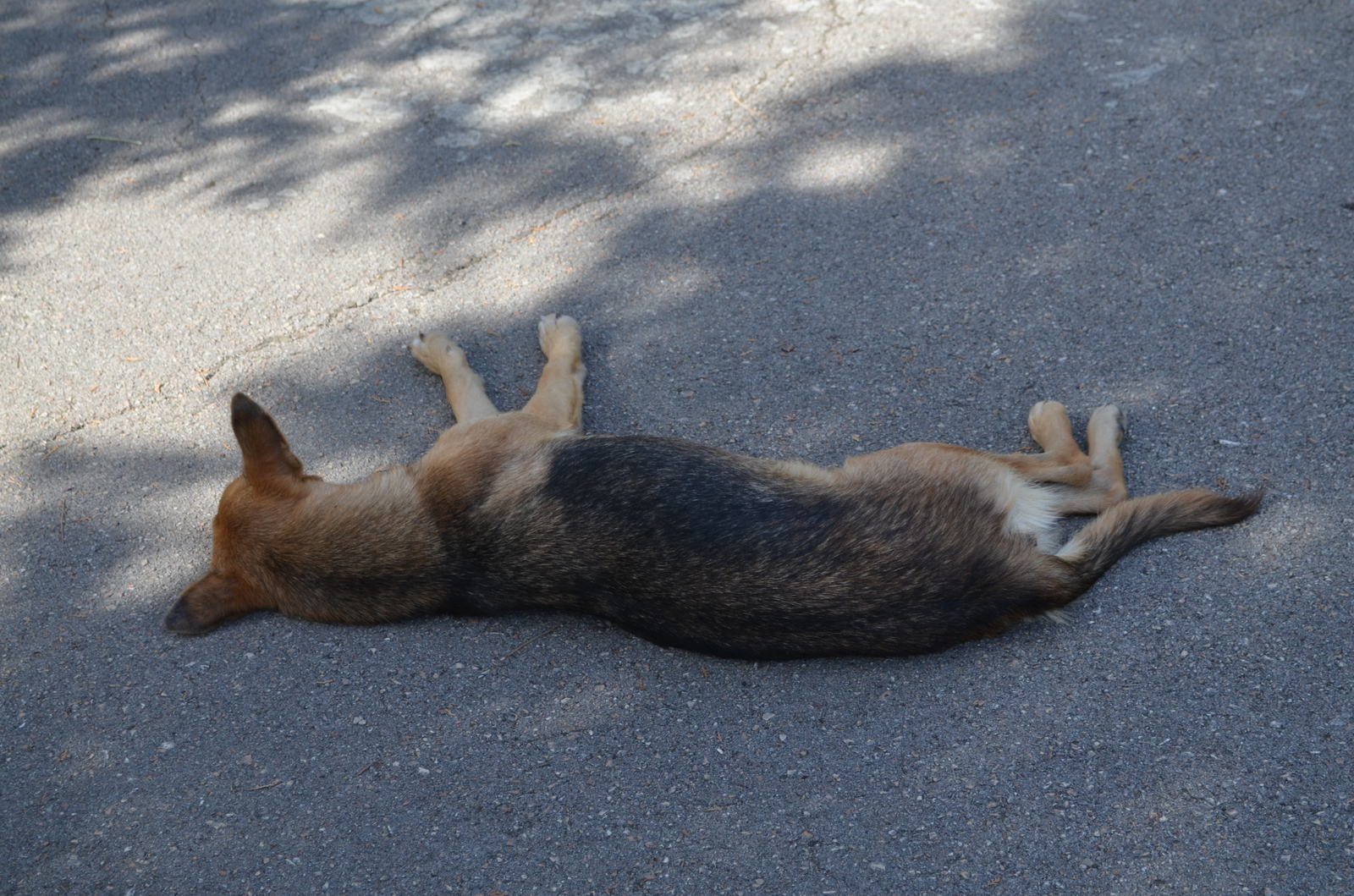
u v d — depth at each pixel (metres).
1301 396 3.41
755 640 2.89
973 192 4.42
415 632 3.21
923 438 3.52
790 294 4.11
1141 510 3.03
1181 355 3.62
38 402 3.95
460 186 4.82
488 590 3.17
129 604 3.31
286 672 3.09
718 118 5.05
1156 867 2.39
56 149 5.23
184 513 3.57
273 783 2.80
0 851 2.70
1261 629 2.83
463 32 5.92
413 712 2.95
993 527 2.94
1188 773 2.55
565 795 2.71
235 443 3.78
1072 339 3.75
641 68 5.48
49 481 3.69
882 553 2.83
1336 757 2.53
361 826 2.69
